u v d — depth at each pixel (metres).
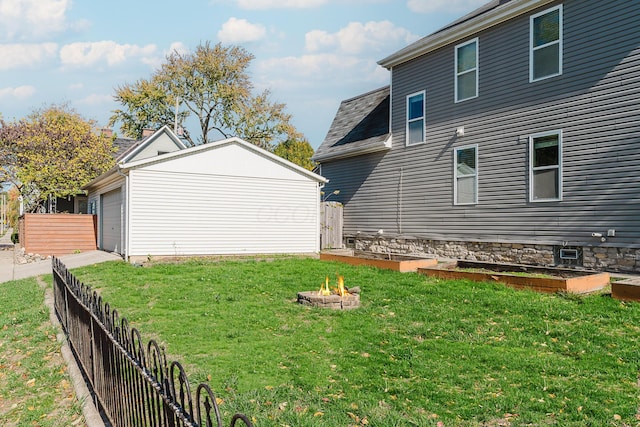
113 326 4.30
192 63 41.22
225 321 7.44
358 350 6.04
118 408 4.04
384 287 10.00
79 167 27.58
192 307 8.52
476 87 14.55
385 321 7.45
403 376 5.15
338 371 5.30
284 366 5.46
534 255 12.73
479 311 7.85
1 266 17.64
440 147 15.79
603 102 11.27
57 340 7.26
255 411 4.30
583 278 8.89
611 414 4.16
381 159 18.38
